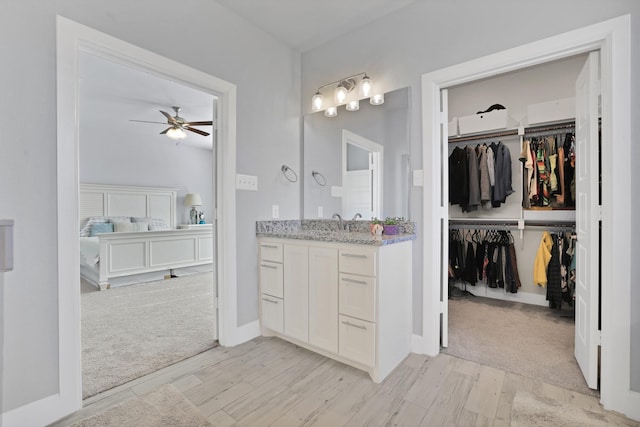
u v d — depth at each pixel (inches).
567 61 126.7
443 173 89.0
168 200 257.8
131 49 71.2
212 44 88.1
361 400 66.1
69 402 61.2
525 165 127.6
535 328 106.1
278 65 109.1
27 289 57.1
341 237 79.8
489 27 77.2
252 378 74.6
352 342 76.7
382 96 95.7
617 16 61.6
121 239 170.7
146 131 237.6
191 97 163.5
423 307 87.0
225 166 91.9
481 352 88.0
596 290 67.0
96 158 223.6
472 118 137.5
